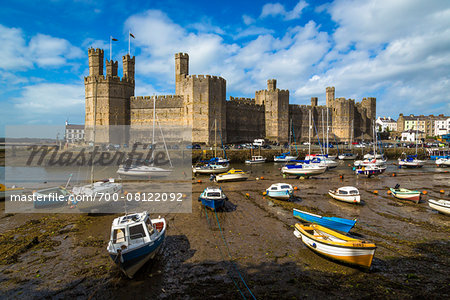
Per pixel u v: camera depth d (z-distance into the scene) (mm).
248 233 14586
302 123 87312
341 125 90750
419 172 40375
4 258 11914
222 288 9586
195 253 12250
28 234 14852
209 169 36188
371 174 34094
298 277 10203
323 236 12398
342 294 9172
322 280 10008
